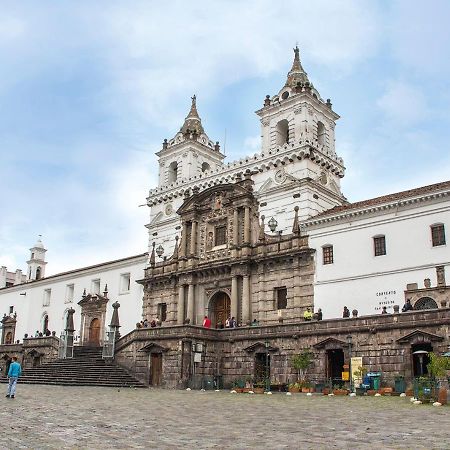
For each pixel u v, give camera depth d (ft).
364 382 110.93
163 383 143.74
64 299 243.40
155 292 200.85
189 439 45.88
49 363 169.89
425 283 130.00
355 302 142.82
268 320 161.89
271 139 184.65
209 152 223.10
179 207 200.64
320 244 154.71
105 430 51.31
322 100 186.70
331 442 44.24
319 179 172.14
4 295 280.72
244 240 173.06
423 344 110.83
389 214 142.10
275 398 99.45
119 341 160.45
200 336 146.00
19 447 40.86
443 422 57.62
